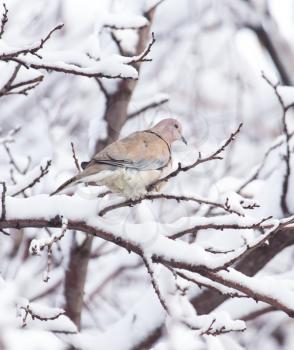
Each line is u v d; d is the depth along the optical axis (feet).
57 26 24.07
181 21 61.87
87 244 37.68
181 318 27.76
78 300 37.93
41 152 50.85
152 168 27.32
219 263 25.31
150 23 42.91
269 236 24.84
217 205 24.00
